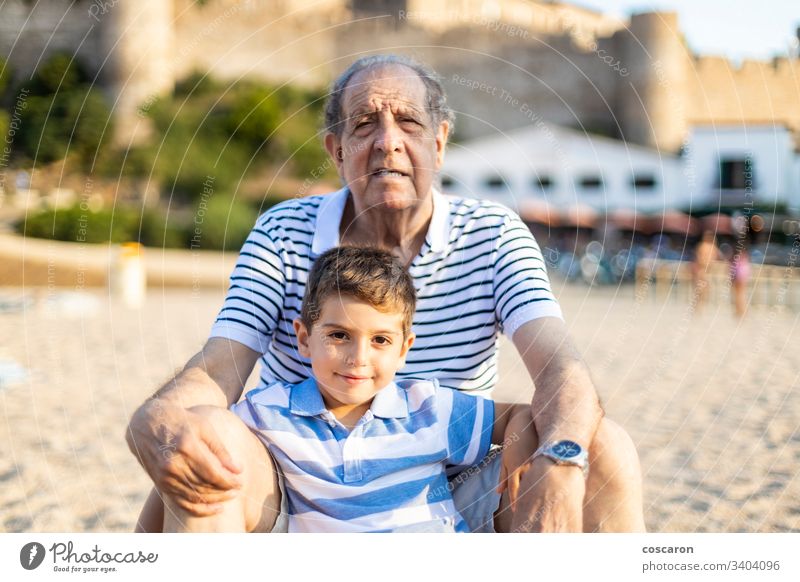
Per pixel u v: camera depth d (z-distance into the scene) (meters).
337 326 1.64
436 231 1.86
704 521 2.69
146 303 10.78
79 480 3.17
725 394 5.01
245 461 1.53
